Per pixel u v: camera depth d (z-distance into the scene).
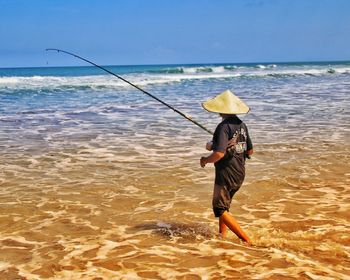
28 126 12.87
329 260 4.10
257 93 23.14
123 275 3.81
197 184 6.92
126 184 6.93
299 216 5.43
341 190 6.52
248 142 4.62
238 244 4.53
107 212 5.64
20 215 5.53
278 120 13.55
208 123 13.30
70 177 7.36
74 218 5.42
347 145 9.77
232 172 4.45
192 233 4.88
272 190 6.53
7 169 7.89
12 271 3.93
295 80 36.22
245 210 5.67
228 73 47.94
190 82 33.66
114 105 18.53
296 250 4.36
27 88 26.42
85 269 3.95
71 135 11.40
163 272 3.87
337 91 24.00
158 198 6.22
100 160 8.59
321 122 13.12
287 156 8.71
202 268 3.93
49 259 4.19
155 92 24.47
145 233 4.89
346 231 4.90
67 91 25.73
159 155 9.02
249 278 3.68
